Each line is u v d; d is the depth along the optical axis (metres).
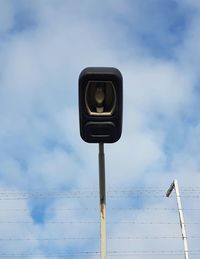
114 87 4.63
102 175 4.98
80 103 4.66
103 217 4.89
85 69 4.63
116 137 4.79
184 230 13.47
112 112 4.67
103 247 4.79
